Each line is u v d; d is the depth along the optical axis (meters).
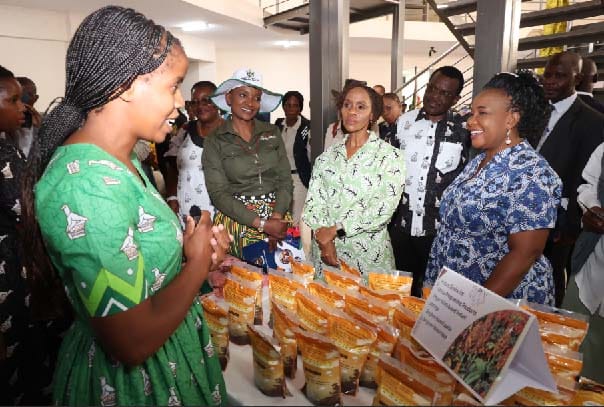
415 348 0.81
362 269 1.77
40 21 5.34
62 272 0.66
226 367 0.89
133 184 0.65
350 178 1.75
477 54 2.45
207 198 2.45
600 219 1.49
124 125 0.67
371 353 0.80
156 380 0.73
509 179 1.09
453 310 0.76
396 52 5.03
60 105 0.66
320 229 1.74
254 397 0.78
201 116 2.44
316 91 3.07
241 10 5.94
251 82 1.95
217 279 1.05
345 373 0.79
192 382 0.78
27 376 1.49
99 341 0.70
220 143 1.99
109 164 0.62
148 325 0.62
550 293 1.24
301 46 8.37
